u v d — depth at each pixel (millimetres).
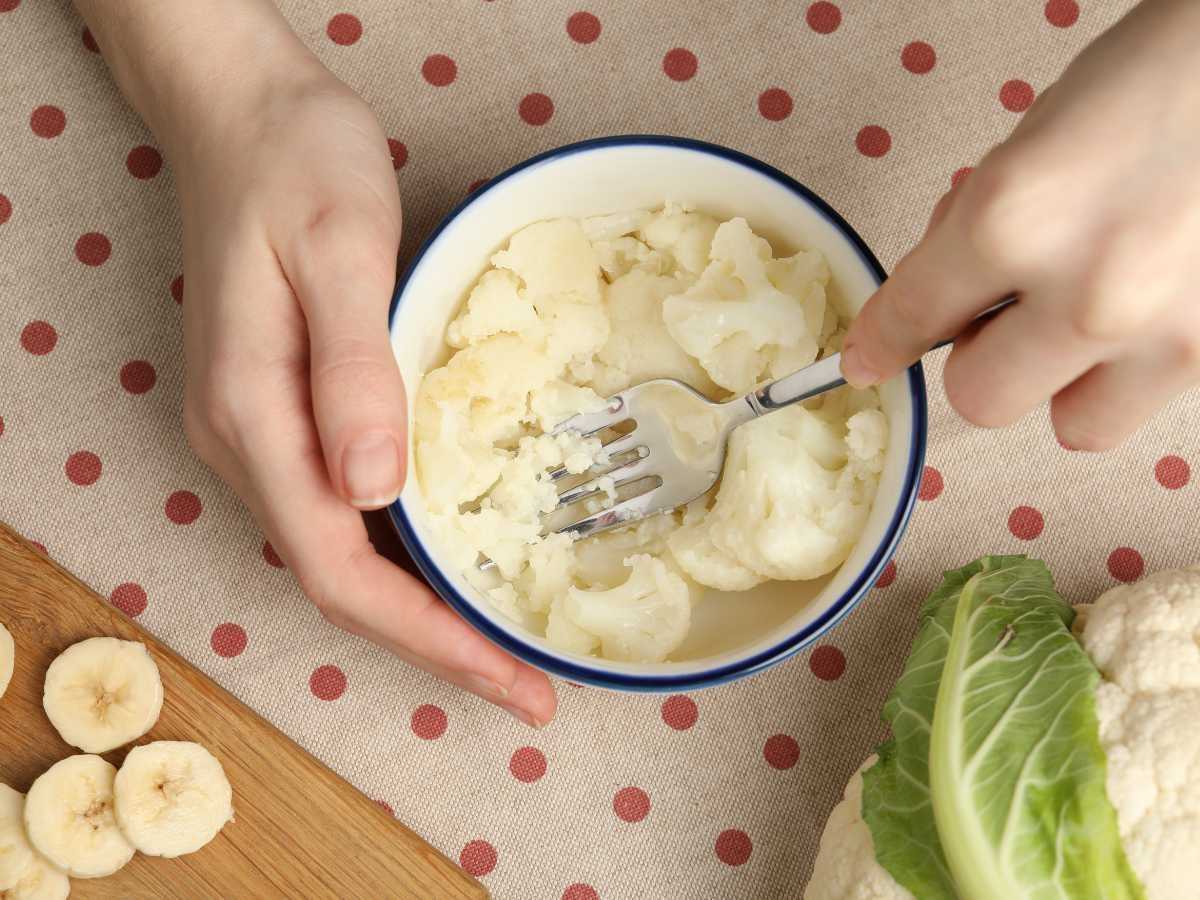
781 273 439
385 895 450
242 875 453
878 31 478
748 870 454
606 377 451
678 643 435
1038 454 466
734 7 480
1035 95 476
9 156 475
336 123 436
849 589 404
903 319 349
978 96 476
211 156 438
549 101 479
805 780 457
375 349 408
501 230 441
